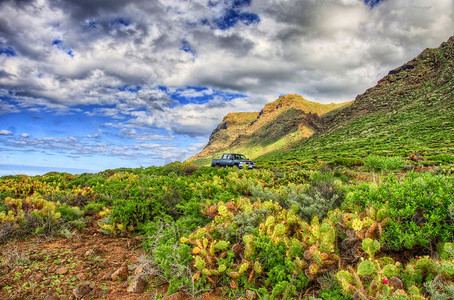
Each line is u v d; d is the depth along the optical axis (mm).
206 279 3008
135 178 10484
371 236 2889
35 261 3436
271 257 2994
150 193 5641
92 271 3295
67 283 2967
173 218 5219
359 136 91875
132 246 4203
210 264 3066
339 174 12016
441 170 7031
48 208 4867
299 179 8547
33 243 4062
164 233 4090
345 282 2211
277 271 2791
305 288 2680
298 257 2699
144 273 3115
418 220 2881
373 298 2051
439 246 2656
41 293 2727
